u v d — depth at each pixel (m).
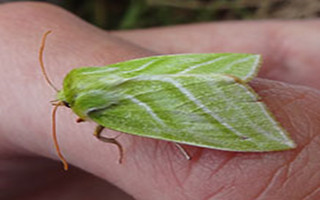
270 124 0.06
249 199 0.06
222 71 0.07
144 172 0.07
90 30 0.08
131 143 0.07
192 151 0.07
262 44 0.10
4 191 0.08
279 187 0.06
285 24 0.10
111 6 0.15
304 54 0.10
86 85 0.07
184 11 0.14
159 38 0.11
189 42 0.10
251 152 0.07
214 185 0.07
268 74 0.10
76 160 0.07
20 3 0.08
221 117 0.06
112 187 0.09
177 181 0.07
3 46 0.08
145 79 0.07
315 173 0.06
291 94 0.07
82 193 0.09
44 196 0.09
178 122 0.07
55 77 0.07
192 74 0.07
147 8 0.14
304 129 0.07
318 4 0.13
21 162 0.08
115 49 0.08
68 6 0.14
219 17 0.14
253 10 0.14
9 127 0.07
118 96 0.07
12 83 0.07
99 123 0.07
